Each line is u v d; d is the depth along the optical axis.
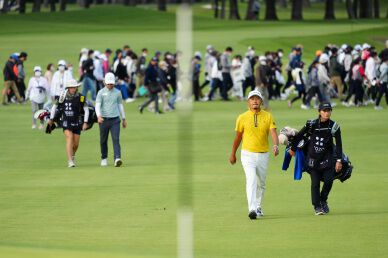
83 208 44.97
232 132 79.69
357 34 191.88
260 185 42.56
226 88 114.81
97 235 38.31
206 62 117.31
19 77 111.81
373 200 46.72
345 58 113.38
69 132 60.19
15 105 109.44
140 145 71.38
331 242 36.62
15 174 57.22
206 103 111.44
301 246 35.88
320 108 41.81
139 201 46.75
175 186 51.50
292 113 97.44
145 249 35.19
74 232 39.03
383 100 112.38
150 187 51.25
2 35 188.12
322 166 42.28
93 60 107.81
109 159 64.19
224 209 44.31
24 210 44.66
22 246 35.31
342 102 108.25
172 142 73.06
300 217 42.19
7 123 89.56
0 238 37.69
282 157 63.97
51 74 99.81
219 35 188.12
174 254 33.97
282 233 38.50
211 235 38.19
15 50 162.88
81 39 179.12
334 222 40.88
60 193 49.66
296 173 42.66
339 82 110.00
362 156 63.88
